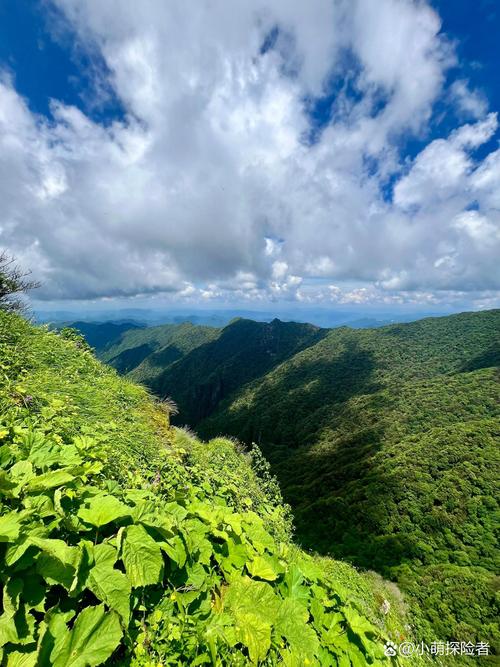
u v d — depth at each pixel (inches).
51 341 304.3
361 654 92.0
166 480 168.7
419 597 1224.2
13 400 167.9
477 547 1537.9
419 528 1708.9
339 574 558.6
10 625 52.8
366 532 1754.4
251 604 85.2
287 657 78.4
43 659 52.6
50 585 61.4
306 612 90.0
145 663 62.6
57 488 79.8
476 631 1034.1
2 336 243.9
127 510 79.2
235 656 74.1
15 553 57.4
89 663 53.7
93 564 65.7
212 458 358.6
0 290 320.5
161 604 74.5
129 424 249.3
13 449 103.6
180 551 81.7
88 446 133.8
